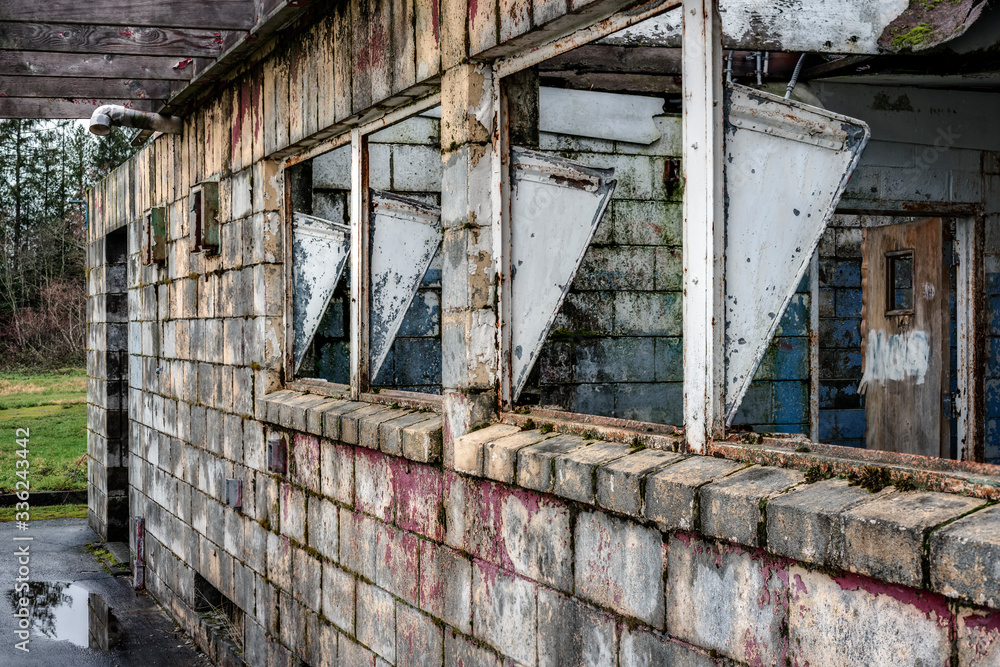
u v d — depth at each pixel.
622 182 6.51
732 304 2.77
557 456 3.02
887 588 2.02
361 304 4.85
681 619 2.60
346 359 5.95
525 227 3.74
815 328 7.03
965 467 2.04
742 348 2.78
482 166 3.68
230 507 6.39
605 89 6.33
